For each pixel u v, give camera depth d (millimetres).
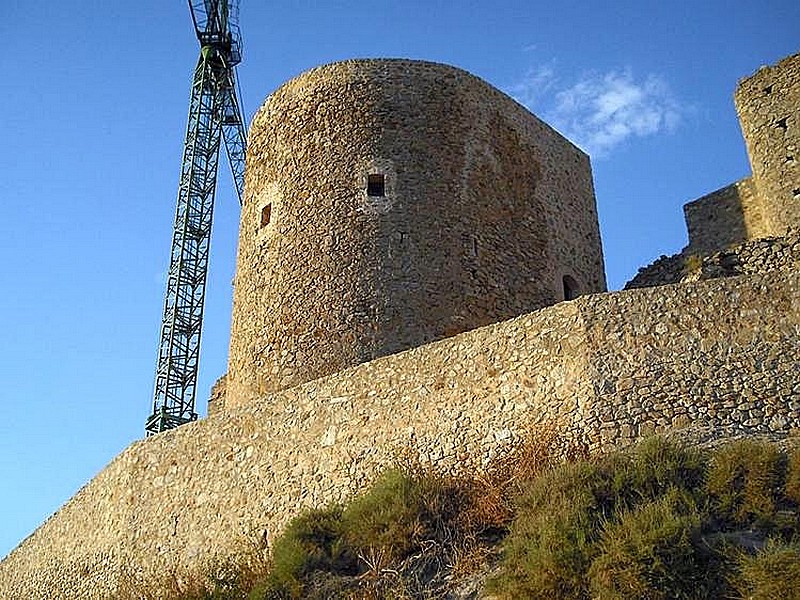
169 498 19188
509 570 11609
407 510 13891
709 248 22609
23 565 23875
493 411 14945
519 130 23406
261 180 22766
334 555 13977
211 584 16078
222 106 34531
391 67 22516
